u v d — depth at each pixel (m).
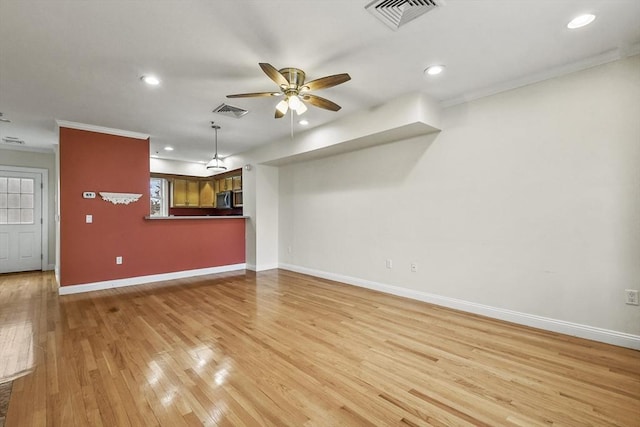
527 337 2.70
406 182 3.96
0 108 3.63
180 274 5.31
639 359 2.28
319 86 2.59
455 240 3.49
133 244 4.82
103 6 1.88
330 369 2.18
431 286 3.73
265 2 1.87
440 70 2.78
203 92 3.20
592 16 2.03
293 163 5.77
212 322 3.13
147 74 2.79
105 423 1.64
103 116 3.95
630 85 2.45
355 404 1.79
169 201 7.67
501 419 1.65
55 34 2.17
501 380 2.03
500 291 3.15
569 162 2.73
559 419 1.65
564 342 2.59
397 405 1.78
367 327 2.97
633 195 2.44
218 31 2.16
